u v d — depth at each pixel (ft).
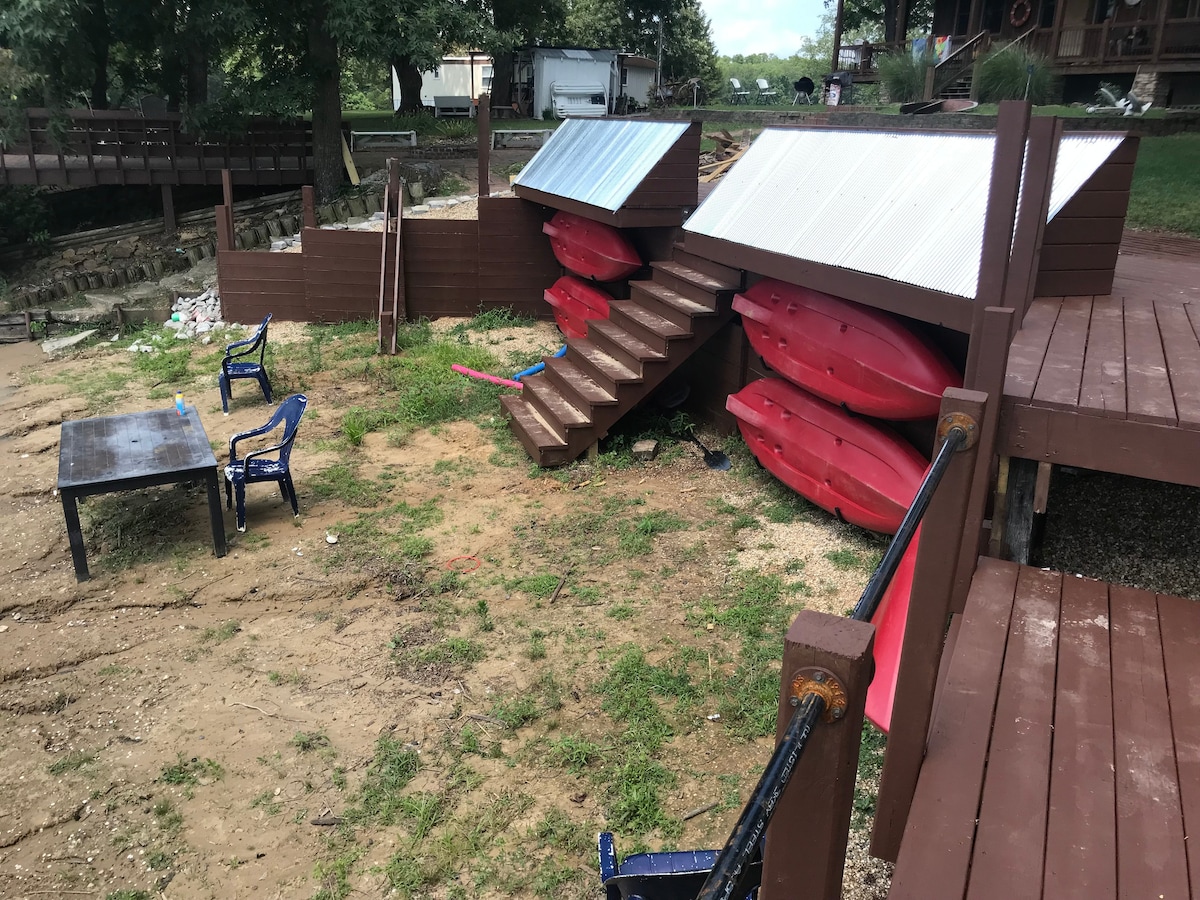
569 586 20.45
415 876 12.63
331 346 40.96
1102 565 18.93
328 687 17.15
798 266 20.38
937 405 18.90
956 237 16.70
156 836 13.71
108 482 21.09
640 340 28.50
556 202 36.22
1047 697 10.59
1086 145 21.20
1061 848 8.33
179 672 17.87
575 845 13.07
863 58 85.81
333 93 57.06
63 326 48.88
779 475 23.80
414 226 43.34
